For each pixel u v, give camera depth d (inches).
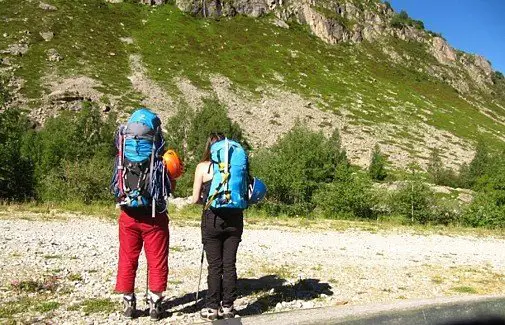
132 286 205.5
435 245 561.3
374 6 6879.9
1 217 608.7
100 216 695.1
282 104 3759.8
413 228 783.7
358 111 3991.1
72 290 244.5
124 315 204.7
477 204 1010.7
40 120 2568.9
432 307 131.9
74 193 997.8
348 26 6043.3
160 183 199.9
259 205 1040.2
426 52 6451.8
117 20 4645.7
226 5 5378.9
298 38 5374.0
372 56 5733.3
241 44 4840.1
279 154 1467.8
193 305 225.9
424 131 3873.0
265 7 5620.1
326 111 3826.3
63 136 1556.3
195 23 5000.0
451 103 5093.5
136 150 198.8
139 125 200.8
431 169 2733.8
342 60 5285.4
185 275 294.2
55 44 3821.4
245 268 326.3
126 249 204.2
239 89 3887.8
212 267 206.2
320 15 5733.3
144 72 3774.6
